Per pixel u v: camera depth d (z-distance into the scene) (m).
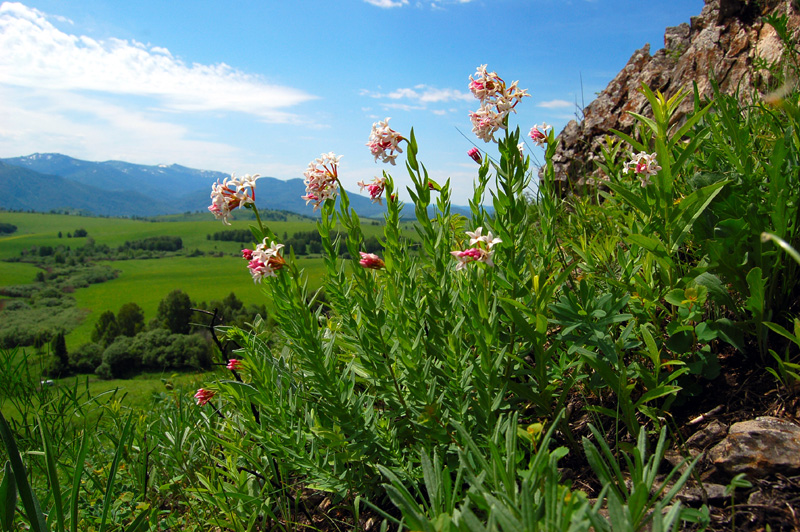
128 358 44.12
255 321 2.87
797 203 1.87
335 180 2.00
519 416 2.09
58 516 1.70
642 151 2.04
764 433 1.54
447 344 2.10
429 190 2.16
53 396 3.47
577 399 2.22
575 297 1.99
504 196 2.03
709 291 1.90
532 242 2.93
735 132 2.04
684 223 1.91
